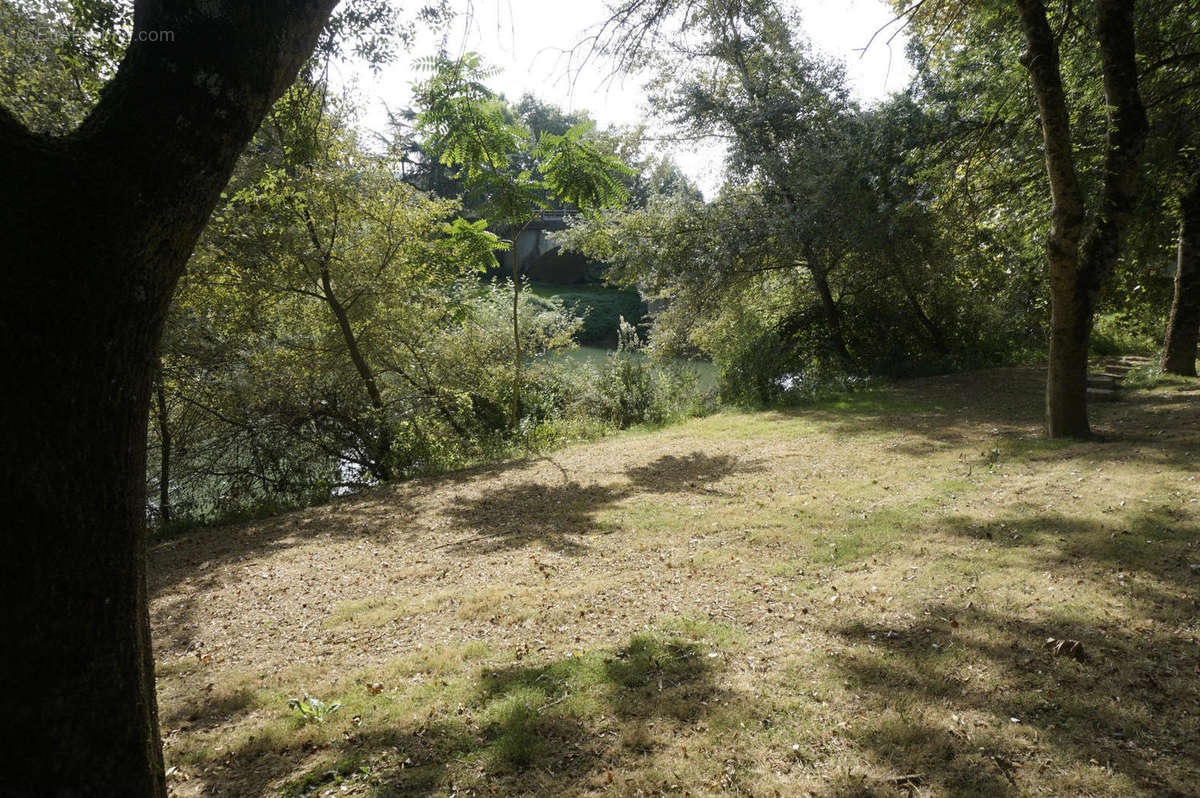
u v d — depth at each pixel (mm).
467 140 11664
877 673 4031
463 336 16750
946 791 3008
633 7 5922
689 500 8656
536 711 3855
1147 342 18188
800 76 17094
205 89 1990
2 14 8727
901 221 15648
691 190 19109
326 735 3785
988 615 4621
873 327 19719
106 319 1933
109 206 1898
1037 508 6754
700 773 3244
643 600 5520
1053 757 3174
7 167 1825
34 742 1839
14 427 1791
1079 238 8773
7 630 1797
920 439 10734
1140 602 4574
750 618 5008
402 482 11867
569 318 20891
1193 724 3320
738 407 16688
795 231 16578
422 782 3301
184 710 4254
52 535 1857
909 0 10641
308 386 13672
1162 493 6641
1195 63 10312
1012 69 11781
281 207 12172
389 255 14109
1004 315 18406
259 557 7746
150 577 7320
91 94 8945
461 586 6191
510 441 14164
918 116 14164
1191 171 11094
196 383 12141
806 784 3123
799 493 8461
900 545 6199
